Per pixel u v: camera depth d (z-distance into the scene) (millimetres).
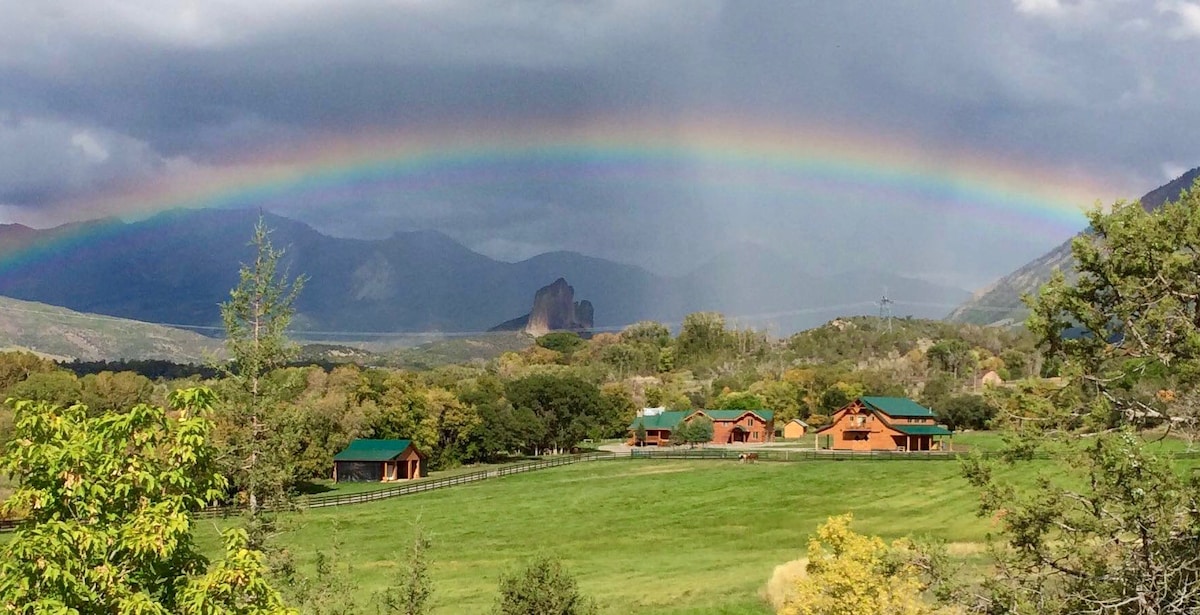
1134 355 17688
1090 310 18188
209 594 11078
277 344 21547
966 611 17484
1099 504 16141
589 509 68625
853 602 19641
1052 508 16625
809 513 61531
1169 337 17312
